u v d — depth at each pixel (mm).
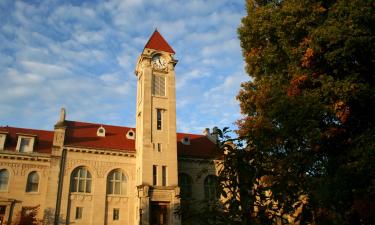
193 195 44469
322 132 18812
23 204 39500
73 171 41688
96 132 46969
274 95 20453
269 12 24781
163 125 44406
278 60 24391
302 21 21703
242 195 9148
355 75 18328
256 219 9047
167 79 47344
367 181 15445
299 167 12070
